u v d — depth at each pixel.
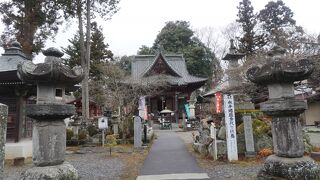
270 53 7.35
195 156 12.99
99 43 32.06
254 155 11.55
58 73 6.76
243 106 13.96
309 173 6.56
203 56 47.97
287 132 6.93
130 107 20.92
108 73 22.67
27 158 13.17
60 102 7.21
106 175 9.59
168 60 43.75
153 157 13.13
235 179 8.33
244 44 28.30
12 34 21.61
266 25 34.91
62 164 6.86
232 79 15.92
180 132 26.67
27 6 20.50
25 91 13.23
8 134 13.16
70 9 21.31
